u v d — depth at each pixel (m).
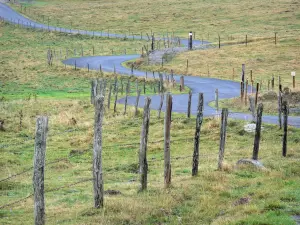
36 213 13.75
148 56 102.62
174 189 18.52
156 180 22.33
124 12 196.75
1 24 162.75
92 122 43.28
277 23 155.25
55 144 36.09
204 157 28.25
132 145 34.31
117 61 106.19
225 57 97.06
